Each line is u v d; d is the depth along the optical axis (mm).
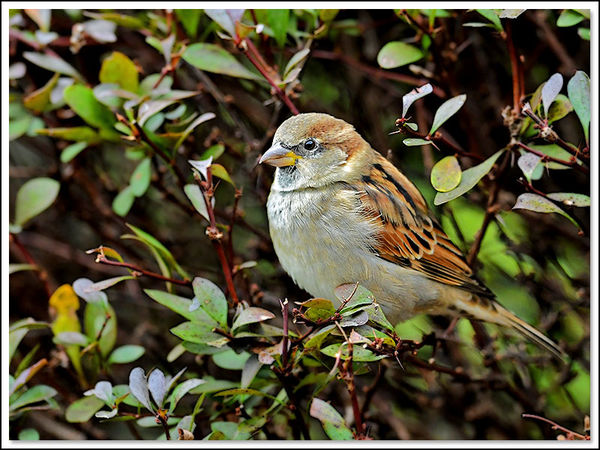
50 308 6727
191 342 5855
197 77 8297
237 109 8523
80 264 9016
